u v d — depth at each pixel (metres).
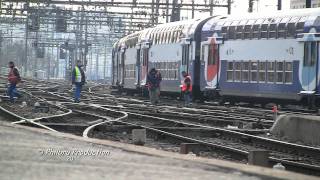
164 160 18.03
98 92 107.19
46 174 15.29
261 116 50.84
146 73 88.38
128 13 119.38
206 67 72.38
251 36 65.25
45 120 38.12
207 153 27.44
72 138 23.45
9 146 20.48
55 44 176.25
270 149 30.12
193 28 74.81
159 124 41.19
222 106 67.75
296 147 28.28
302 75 58.62
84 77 61.69
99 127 35.66
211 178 15.09
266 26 63.34
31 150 19.62
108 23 137.75
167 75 81.44
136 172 15.88
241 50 66.69
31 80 146.75
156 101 68.06
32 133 24.89
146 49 88.56
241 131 37.50
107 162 17.58
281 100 62.47
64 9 126.50
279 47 61.47
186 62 76.00
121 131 36.25
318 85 57.09
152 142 31.44
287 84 60.44
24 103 54.88
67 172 15.68
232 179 14.98
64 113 44.78
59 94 80.56
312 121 33.22
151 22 127.19
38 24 125.50
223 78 69.38
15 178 14.59
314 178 15.16
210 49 71.69
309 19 58.22
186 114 48.53
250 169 16.45
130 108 56.47
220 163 17.50
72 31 154.38
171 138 31.97
